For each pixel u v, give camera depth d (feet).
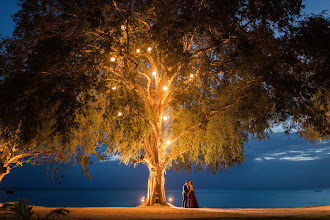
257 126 56.85
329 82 52.13
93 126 67.00
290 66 54.03
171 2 55.11
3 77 57.06
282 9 52.01
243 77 59.72
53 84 51.44
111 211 53.16
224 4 51.65
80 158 68.18
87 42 56.39
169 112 73.41
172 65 60.44
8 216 40.75
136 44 58.59
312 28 52.90
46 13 58.70
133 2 56.59
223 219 41.60
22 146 54.03
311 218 41.09
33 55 50.85
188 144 69.67
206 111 63.62
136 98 58.29
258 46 55.47
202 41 59.98
